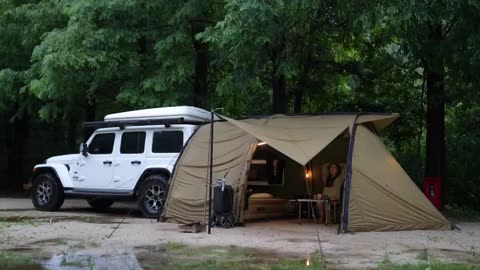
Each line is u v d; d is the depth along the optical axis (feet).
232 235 31.55
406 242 29.14
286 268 22.33
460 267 22.52
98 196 42.01
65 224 35.63
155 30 46.26
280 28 38.93
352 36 49.49
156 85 44.14
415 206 33.96
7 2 51.49
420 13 33.88
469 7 35.45
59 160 44.78
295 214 42.63
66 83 46.19
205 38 39.45
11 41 53.06
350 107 56.65
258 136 34.19
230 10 36.06
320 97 56.70
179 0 45.37
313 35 44.78
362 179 33.37
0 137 76.95
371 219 32.96
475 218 45.19
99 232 32.09
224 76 50.70
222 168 36.29
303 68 50.14
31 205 49.73
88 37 43.73
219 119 38.52
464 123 57.31
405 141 58.59
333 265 23.02
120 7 43.98
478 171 53.67
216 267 22.57
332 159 43.04
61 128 76.43
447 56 40.70
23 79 52.37
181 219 36.50
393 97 56.80
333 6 40.96
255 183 41.60
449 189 52.80
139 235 31.14
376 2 34.35
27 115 65.21
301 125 36.76
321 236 31.22
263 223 37.58
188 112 40.52
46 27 49.88
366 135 35.58
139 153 40.98
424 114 55.52
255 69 40.83
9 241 28.71
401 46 42.83
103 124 42.14
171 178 37.86
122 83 48.03
